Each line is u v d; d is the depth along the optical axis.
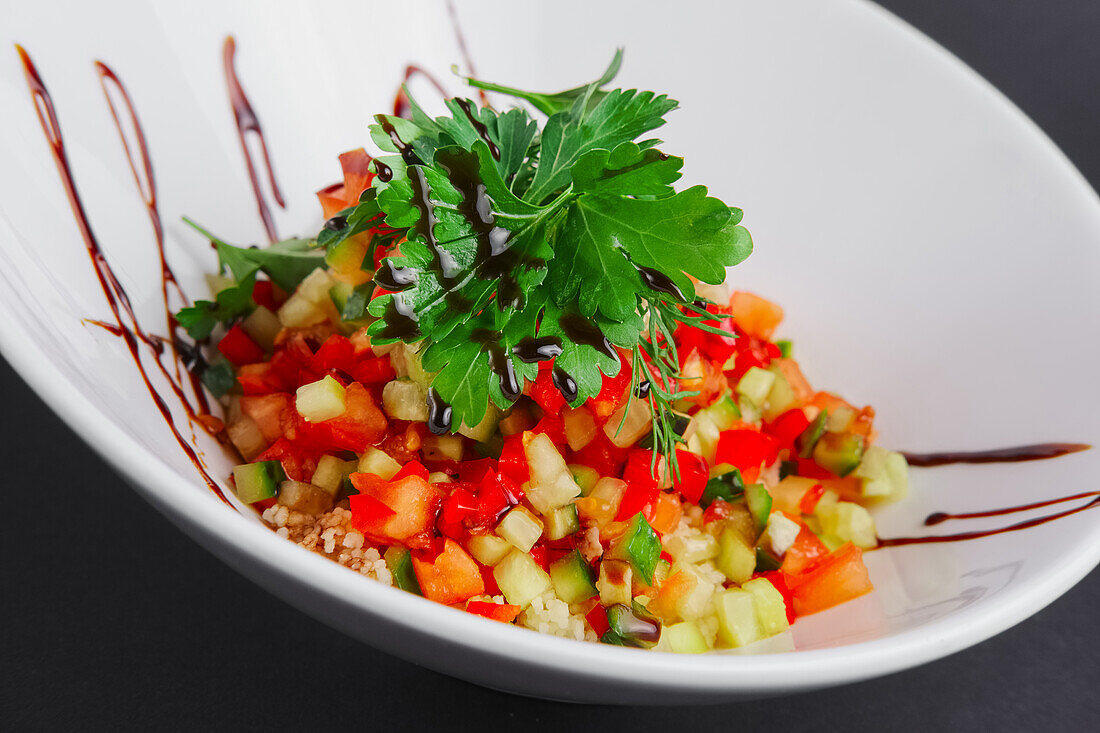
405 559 0.28
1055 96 0.49
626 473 0.30
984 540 0.31
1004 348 0.33
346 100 0.35
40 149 0.29
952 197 0.35
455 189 0.27
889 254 0.36
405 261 0.27
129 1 0.31
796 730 0.32
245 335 0.32
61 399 0.25
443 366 0.27
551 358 0.27
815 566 0.31
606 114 0.29
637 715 0.32
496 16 0.37
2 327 0.25
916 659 0.26
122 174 0.31
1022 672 0.33
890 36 0.36
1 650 0.31
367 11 0.35
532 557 0.29
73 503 0.33
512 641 0.24
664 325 0.29
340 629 0.27
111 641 0.31
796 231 0.37
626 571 0.29
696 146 0.37
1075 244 0.33
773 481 0.33
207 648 0.31
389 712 0.31
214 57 0.33
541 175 0.29
